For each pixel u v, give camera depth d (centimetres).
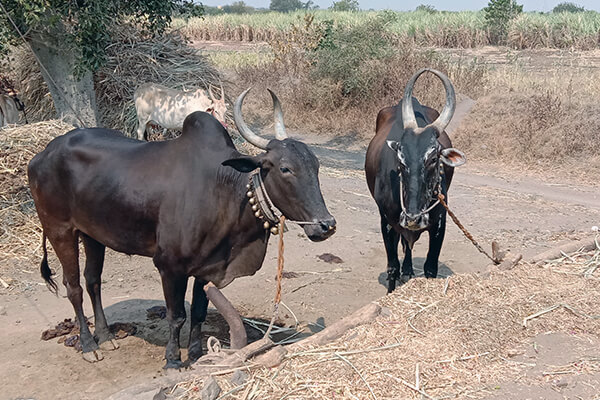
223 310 369
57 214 436
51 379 413
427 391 334
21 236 676
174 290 402
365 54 1555
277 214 375
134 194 398
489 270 491
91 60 850
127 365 434
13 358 441
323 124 1514
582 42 2625
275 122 393
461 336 387
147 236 407
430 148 449
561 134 1213
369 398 323
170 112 947
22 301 550
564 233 748
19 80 1084
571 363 371
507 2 2830
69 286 448
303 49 1884
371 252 696
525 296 449
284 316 525
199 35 3641
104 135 440
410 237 497
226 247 398
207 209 387
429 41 2950
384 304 434
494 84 1564
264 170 369
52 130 769
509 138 1249
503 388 342
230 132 1095
